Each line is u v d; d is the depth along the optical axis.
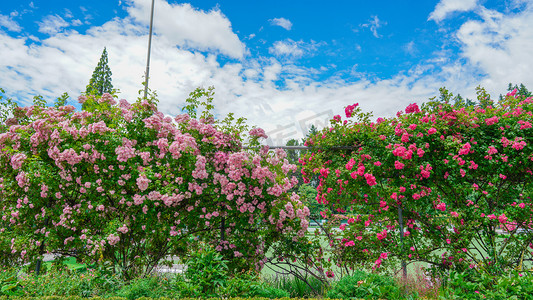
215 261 4.52
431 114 5.93
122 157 5.16
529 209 5.35
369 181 5.70
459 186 5.45
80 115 5.43
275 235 6.05
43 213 5.36
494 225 5.44
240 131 5.99
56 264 5.31
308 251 5.97
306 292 5.31
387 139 6.03
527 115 5.54
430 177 5.74
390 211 6.19
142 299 3.83
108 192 5.32
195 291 3.97
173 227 5.52
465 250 5.41
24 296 3.95
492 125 5.61
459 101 6.04
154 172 5.48
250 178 5.72
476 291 4.11
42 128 5.29
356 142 6.34
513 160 5.27
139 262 5.46
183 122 5.91
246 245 5.98
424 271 5.57
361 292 4.13
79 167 5.32
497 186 5.61
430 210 5.87
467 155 5.64
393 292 4.00
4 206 5.68
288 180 6.11
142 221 5.45
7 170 5.61
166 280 4.47
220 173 5.85
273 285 5.31
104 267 4.87
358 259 6.07
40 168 5.19
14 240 5.30
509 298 3.71
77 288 4.18
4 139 5.42
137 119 5.64
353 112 6.34
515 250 5.42
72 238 5.30
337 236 6.39
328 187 6.50
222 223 5.92
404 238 5.78
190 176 5.61
